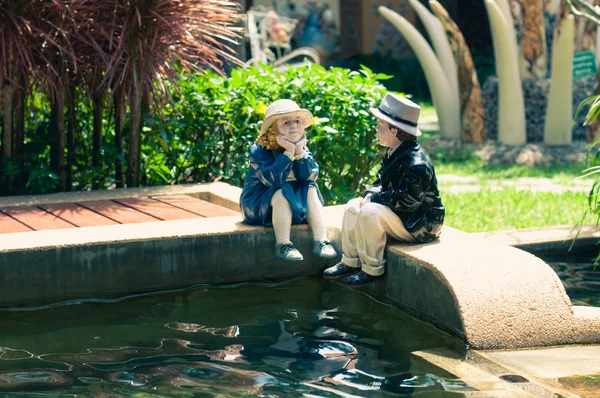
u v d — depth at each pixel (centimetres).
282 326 504
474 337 457
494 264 496
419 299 514
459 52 1366
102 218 650
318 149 791
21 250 545
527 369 423
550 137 1323
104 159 812
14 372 424
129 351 457
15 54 729
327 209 673
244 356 447
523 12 1374
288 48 1930
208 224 614
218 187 773
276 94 815
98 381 410
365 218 537
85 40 748
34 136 784
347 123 791
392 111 532
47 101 819
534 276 487
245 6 2384
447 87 1404
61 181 795
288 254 585
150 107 789
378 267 544
